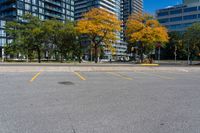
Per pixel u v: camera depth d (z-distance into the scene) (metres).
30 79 13.81
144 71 23.12
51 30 46.78
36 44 48.03
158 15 104.31
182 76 17.64
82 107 6.61
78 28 42.25
